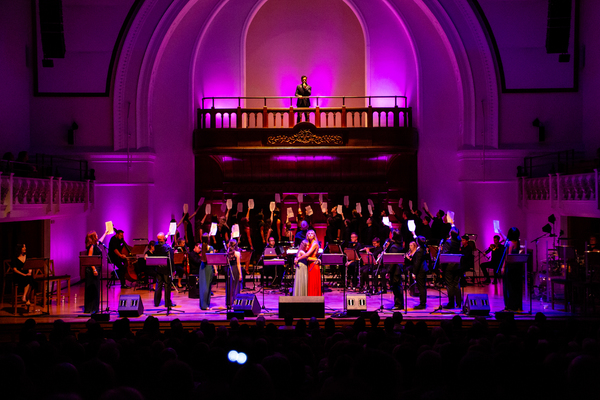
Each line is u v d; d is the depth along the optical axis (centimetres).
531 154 1711
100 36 1686
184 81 1770
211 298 1362
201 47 1822
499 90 1719
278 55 1902
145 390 451
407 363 480
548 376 379
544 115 1716
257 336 693
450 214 1241
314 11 1906
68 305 1263
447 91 1767
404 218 1622
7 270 1284
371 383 328
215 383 334
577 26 1698
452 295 1184
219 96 1839
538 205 1594
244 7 1844
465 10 1706
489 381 367
